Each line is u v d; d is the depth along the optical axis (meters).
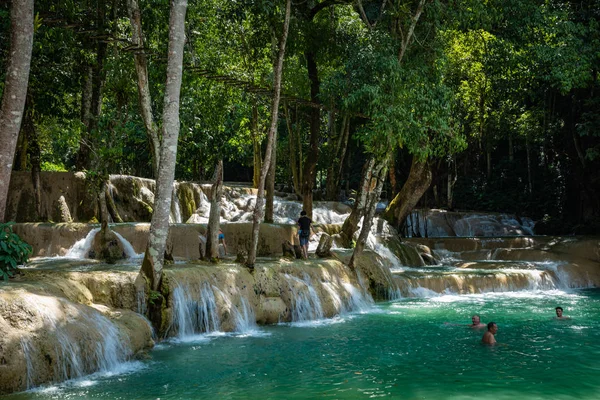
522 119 35.22
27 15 11.23
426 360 11.09
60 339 9.56
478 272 22.20
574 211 33.66
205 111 26.19
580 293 21.00
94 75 22.25
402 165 37.03
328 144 32.62
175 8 13.05
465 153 39.22
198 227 20.30
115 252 17.45
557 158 35.62
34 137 21.22
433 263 26.09
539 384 9.49
